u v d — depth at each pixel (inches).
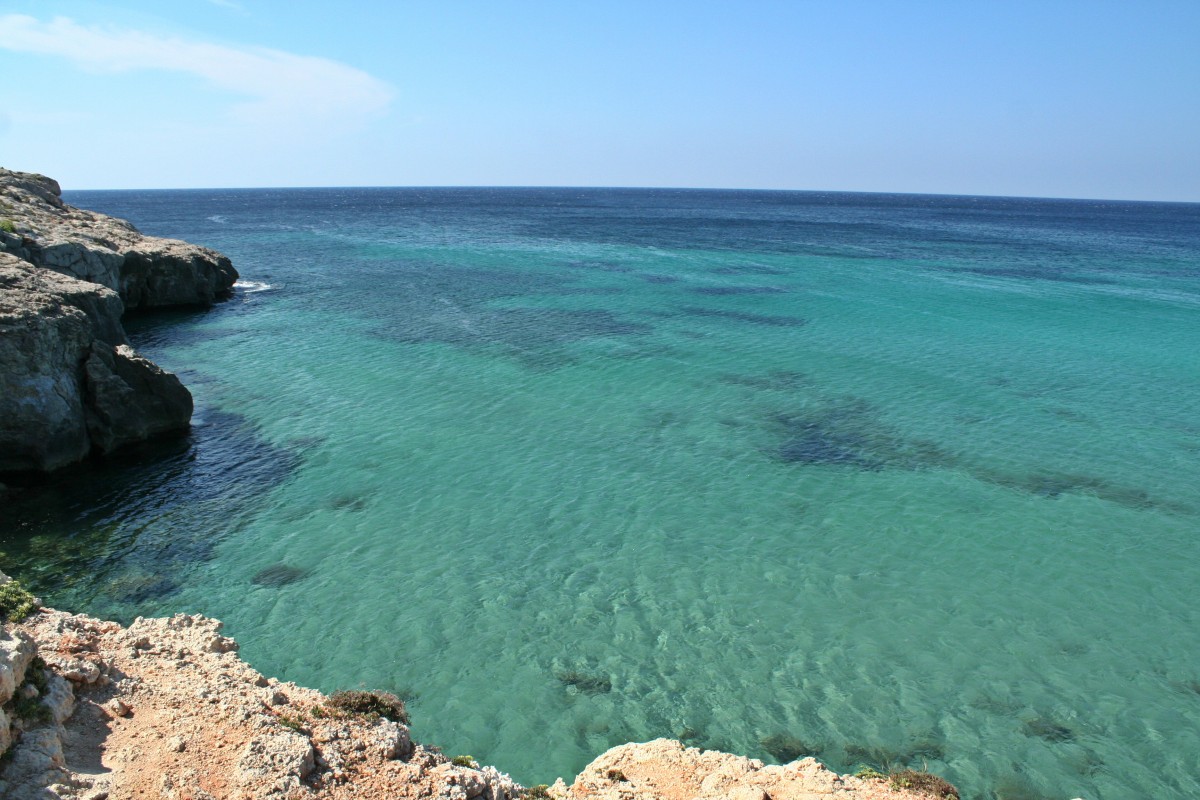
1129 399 1787.6
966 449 1483.8
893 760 732.0
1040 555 1103.0
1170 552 1117.7
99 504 1216.2
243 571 1030.4
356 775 511.8
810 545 1120.2
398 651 873.5
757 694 815.1
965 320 2600.9
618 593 992.9
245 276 3440.0
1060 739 759.1
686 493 1282.0
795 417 1642.5
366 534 1134.4
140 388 1466.5
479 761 722.8
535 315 2650.1
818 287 3250.5
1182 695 823.7
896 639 907.4
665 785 606.2
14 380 1285.7
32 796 419.8
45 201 2783.0
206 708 540.7
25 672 499.5
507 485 1302.9
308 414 1626.5
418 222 7012.8
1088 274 3730.3
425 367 1982.0
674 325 2507.4
